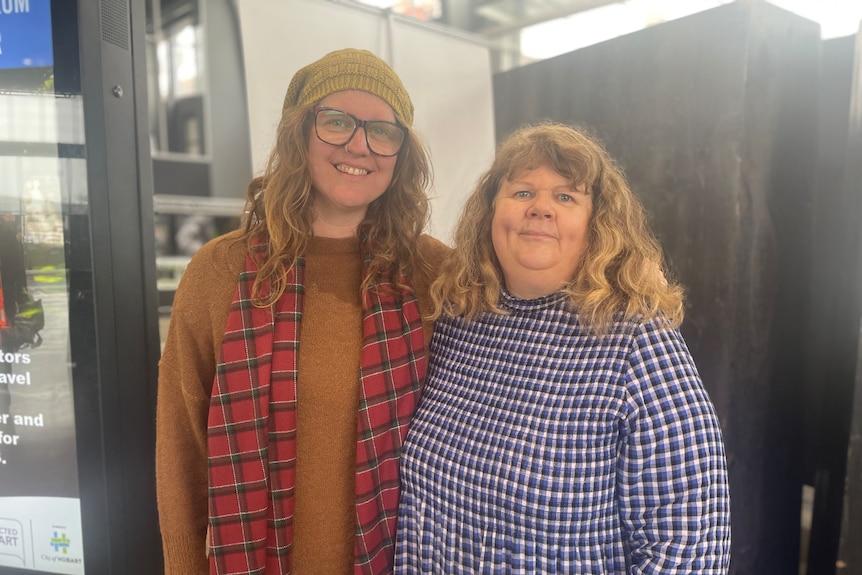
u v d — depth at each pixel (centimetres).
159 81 593
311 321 104
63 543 114
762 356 171
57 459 111
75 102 100
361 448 99
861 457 152
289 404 99
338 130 100
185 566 106
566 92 214
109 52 103
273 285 101
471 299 104
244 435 98
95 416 107
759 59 159
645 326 88
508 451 90
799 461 191
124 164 108
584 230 93
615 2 261
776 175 168
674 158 176
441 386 104
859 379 151
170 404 104
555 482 86
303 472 102
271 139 156
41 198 103
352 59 100
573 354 92
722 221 164
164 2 575
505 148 101
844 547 156
